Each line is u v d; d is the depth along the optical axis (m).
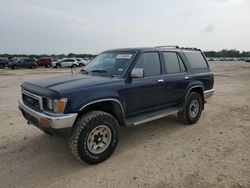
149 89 4.33
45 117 3.20
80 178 3.19
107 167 3.49
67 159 3.75
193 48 5.96
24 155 3.87
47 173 3.32
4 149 4.09
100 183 3.06
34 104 3.67
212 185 2.99
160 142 4.43
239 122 5.72
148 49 4.52
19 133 4.88
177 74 5.00
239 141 4.48
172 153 3.95
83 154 3.38
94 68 4.59
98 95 3.48
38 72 24.73
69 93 3.24
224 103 7.97
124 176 3.23
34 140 4.50
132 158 3.77
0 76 19.50
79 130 3.32
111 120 3.64
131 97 4.03
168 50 5.00
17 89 11.55
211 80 6.08
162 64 4.72
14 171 3.37
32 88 3.68
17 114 6.40
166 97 4.76
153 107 4.57
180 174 3.26
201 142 4.43
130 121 4.09
